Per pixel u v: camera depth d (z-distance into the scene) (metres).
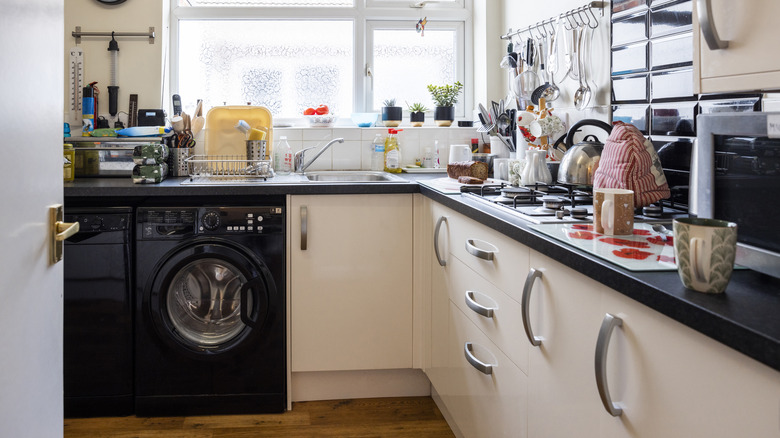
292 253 2.71
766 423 0.81
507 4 3.35
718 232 0.98
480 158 3.11
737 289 1.03
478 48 3.59
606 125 2.16
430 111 3.72
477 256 1.90
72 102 3.26
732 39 1.13
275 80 3.61
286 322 2.73
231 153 3.28
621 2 2.25
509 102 3.29
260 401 2.70
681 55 1.92
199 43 3.56
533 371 1.56
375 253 2.75
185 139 3.16
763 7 1.06
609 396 1.15
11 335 1.07
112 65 3.29
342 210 2.72
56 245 1.27
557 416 1.42
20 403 1.12
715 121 1.20
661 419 1.03
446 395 2.39
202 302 2.67
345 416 2.69
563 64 2.73
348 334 2.77
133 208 2.64
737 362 0.86
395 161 3.36
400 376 2.88
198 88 3.57
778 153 1.05
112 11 3.29
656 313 1.04
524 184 2.43
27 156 1.13
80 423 2.60
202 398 2.67
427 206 2.67
